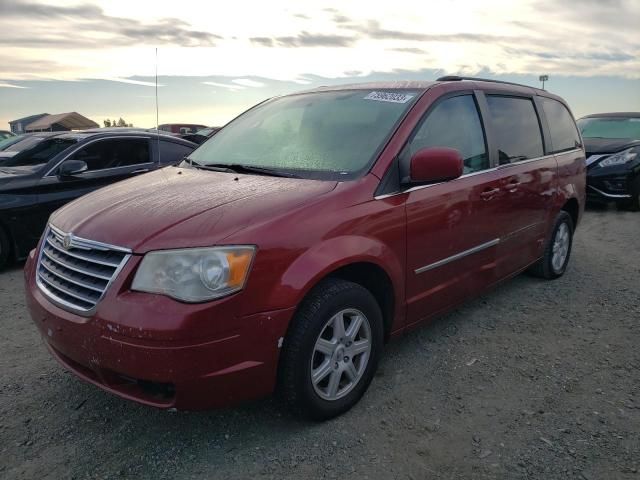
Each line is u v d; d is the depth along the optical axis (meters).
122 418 3.00
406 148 3.31
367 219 2.96
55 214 3.24
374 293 3.26
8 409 3.08
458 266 3.71
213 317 2.38
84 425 2.93
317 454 2.68
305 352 2.68
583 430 2.85
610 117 10.40
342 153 3.31
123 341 2.38
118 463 2.62
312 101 3.99
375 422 2.95
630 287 5.13
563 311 4.54
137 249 2.47
